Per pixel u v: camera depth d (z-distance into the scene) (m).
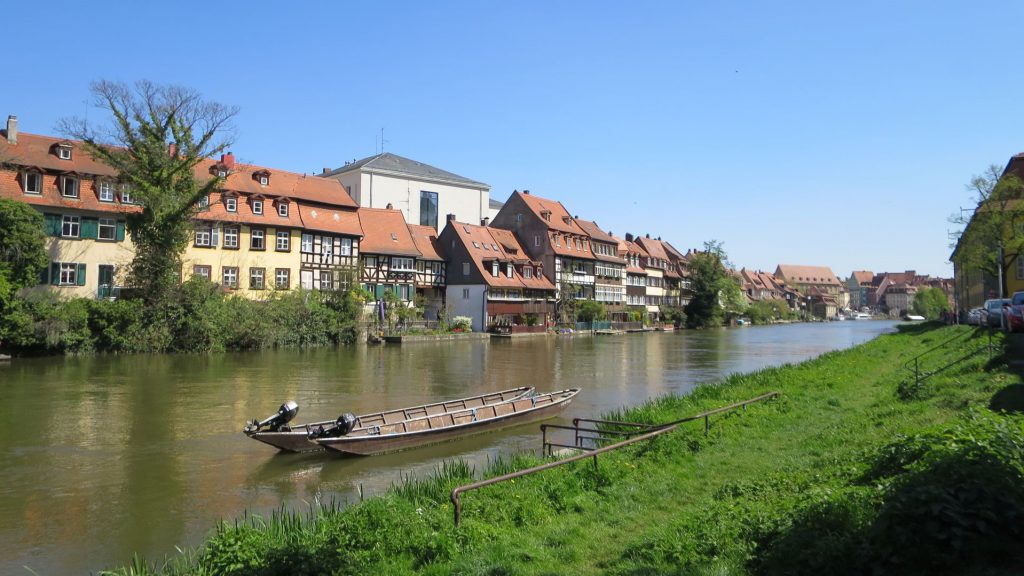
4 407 19.52
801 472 9.34
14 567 8.59
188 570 7.63
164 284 36.84
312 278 51.09
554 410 18.62
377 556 7.11
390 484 12.25
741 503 7.79
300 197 50.94
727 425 13.52
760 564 5.99
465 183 76.81
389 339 48.53
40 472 12.98
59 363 30.50
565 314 72.38
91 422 17.52
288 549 6.77
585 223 86.00
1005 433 6.46
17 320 30.91
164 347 36.31
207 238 44.59
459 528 7.68
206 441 15.58
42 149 38.47
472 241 66.00
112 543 9.42
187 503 11.20
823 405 16.14
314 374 28.19
